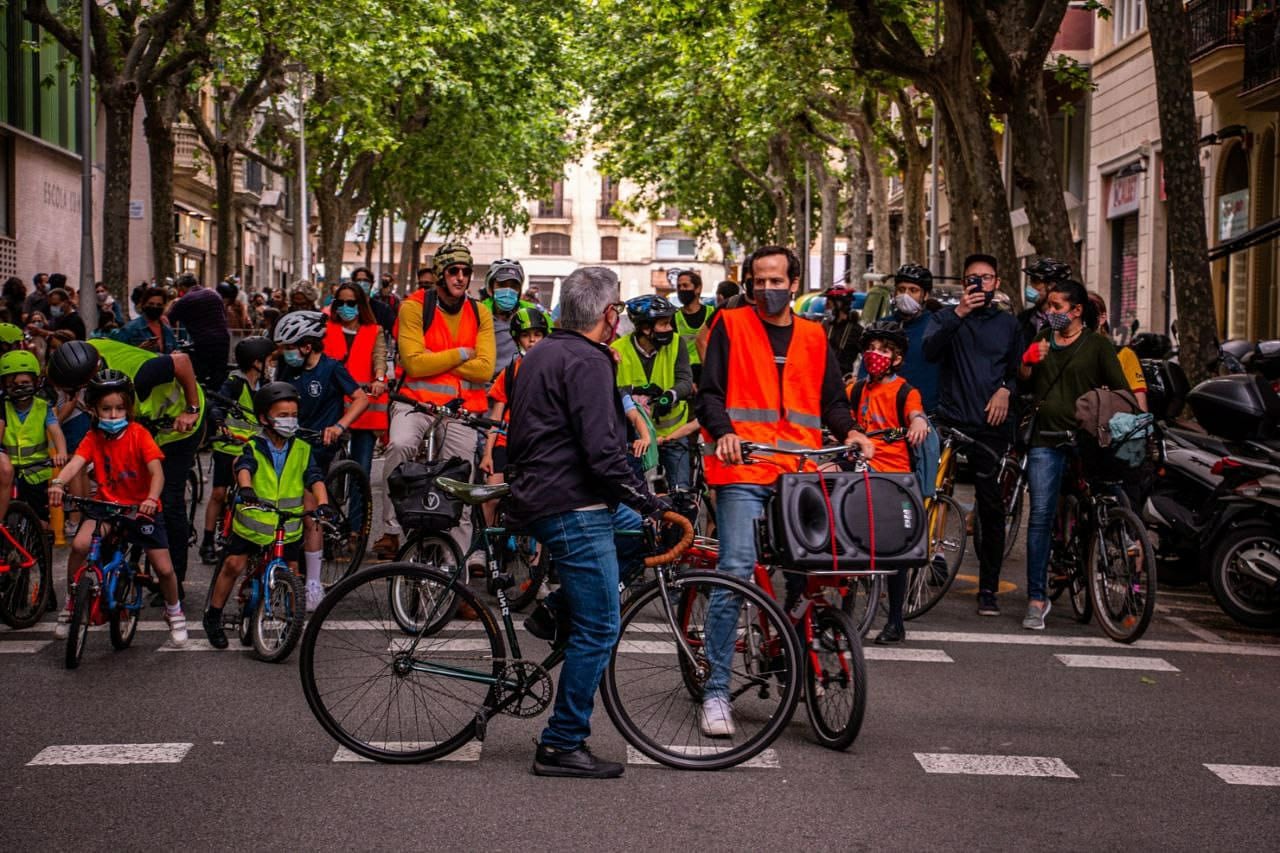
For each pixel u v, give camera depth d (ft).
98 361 29.63
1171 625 32.81
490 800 19.45
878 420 30.14
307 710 24.07
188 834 17.97
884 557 21.52
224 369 36.19
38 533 30.81
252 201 189.16
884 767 21.35
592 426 20.11
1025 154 59.72
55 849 17.42
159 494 28.12
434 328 34.78
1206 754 22.31
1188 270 48.57
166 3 83.25
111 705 24.29
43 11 76.54
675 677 21.42
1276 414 34.19
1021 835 18.42
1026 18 62.03
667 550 22.71
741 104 108.37
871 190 116.78
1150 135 97.14
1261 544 31.63
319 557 31.42
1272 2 74.02
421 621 21.21
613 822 18.61
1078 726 23.81
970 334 32.42
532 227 317.22
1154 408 39.88
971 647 29.89
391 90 118.21
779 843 17.90
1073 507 32.32
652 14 95.61
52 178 120.57
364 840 17.80
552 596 21.50
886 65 64.69
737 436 22.63
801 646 21.34
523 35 130.52
